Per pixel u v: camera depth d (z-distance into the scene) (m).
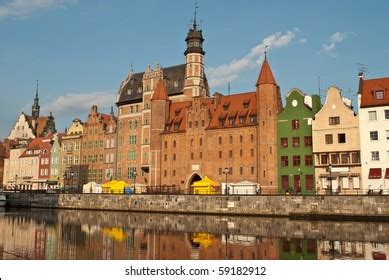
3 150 146.75
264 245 34.69
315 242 36.50
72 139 118.38
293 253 30.89
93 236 40.56
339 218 58.66
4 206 96.94
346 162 70.81
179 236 40.81
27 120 162.75
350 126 70.94
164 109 95.00
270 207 63.91
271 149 78.56
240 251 31.73
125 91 107.69
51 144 128.25
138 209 76.69
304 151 76.12
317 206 60.34
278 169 78.19
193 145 88.69
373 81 72.25
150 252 31.20
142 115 101.38
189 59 100.88
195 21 103.19
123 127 105.56
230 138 84.38
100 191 93.69
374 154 68.06
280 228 48.62
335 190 70.62
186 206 71.25
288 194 63.66
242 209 65.94
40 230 45.56
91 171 111.69
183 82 101.25
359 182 69.12
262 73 81.94
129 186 85.25
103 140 110.62
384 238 39.34
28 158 132.88
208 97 99.75
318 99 80.12
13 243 35.22
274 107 80.44
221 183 83.44
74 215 69.62
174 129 92.75
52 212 77.19
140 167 99.94
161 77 100.00
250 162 81.19
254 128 81.69
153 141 93.88
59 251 31.42
